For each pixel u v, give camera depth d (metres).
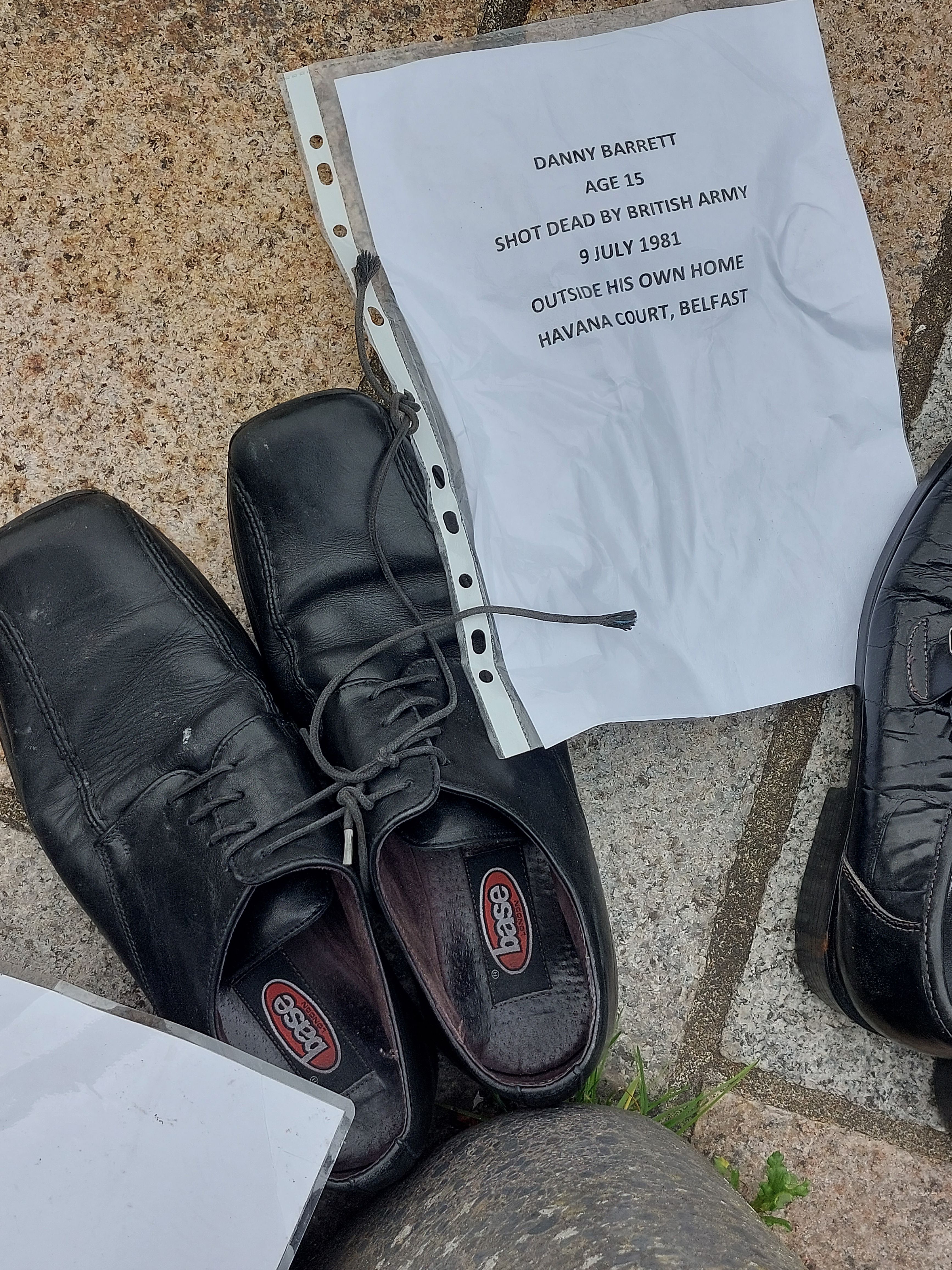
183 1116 0.64
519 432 0.78
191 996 0.70
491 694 0.76
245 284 0.82
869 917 0.75
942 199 0.84
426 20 0.82
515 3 0.82
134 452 0.81
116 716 0.75
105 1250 0.63
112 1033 0.65
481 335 0.77
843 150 0.78
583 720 0.78
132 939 0.73
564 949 0.72
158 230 0.81
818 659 0.81
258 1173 0.63
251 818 0.71
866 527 0.81
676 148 0.77
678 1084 0.83
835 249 0.79
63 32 0.79
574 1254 0.49
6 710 0.76
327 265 0.82
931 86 0.83
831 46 0.82
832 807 0.82
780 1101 0.83
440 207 0.76
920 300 0.84
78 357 0.81
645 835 0.84
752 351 0.79
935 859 0.73
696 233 0.78
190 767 0.74
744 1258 0.48
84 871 0.74
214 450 0.82
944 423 0.84
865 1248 0.83
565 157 0.77
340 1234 0.72
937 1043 0.72
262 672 0.79
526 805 0.73
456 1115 0.81
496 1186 0.59
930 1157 0.83
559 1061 0.69
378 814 0.70
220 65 0.80
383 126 0.76
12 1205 0.63
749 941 0.84
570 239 0.77
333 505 0.77
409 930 0.68
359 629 0.77
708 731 0.84
